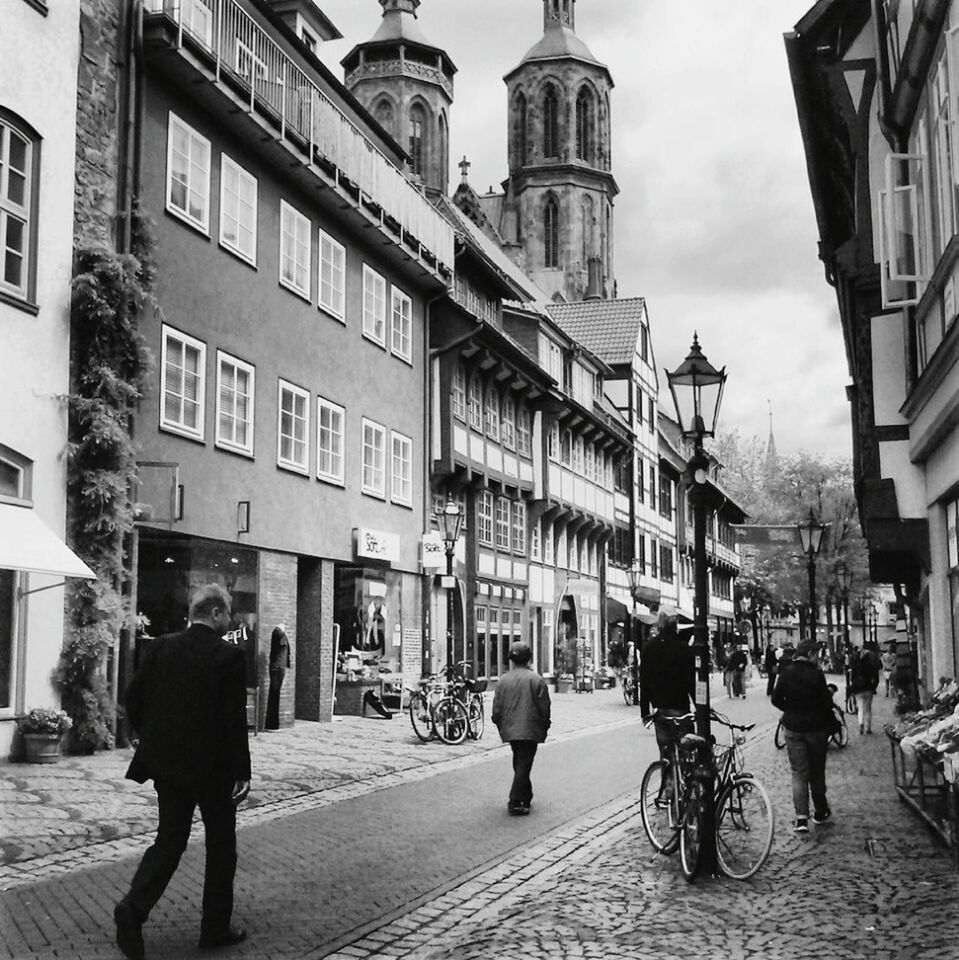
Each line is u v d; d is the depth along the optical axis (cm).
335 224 2544
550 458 4184
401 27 8850
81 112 1709
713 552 7275
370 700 2547
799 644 1177
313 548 2389
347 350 2580
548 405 4022
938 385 1383
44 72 1634
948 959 676
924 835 1110
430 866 963
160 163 1892
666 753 1235
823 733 1158
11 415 1547
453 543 2552
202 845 1027
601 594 4916
